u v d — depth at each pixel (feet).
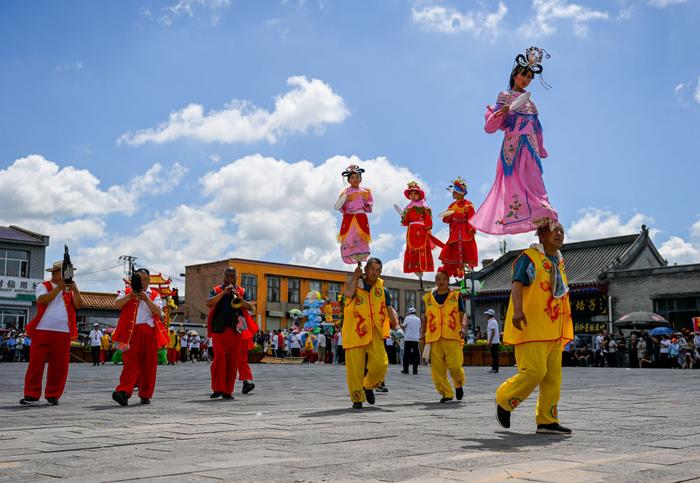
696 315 107.96
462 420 19.47
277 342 120.57
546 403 16.16
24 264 142.41
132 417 20.13
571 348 93.56
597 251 129.80
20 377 52.70
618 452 13.03
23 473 10.78
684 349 85.10
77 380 45.60
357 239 34.50
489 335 59.88
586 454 12.75
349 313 24.63
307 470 10.91
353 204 34.60
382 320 24.72
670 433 16.08
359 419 19.66
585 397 29.01
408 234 39.68
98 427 17.33
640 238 126.21
